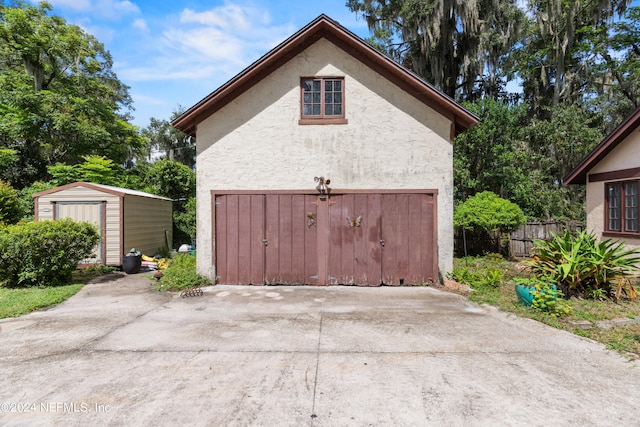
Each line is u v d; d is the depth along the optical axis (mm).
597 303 5613
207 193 7629
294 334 4473
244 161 7629
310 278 7527
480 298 6176
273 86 7664
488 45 18109
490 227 10906
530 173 15500
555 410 2711
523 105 15406
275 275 7559
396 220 7527
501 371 3381
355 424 2551
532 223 12297
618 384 3115
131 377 3312
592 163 9609
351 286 7469
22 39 18453
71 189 9789
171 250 13477
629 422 2557
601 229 9430
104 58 24875
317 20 7434
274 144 7633
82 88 21297
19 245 6867
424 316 5242
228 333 4527
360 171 7582
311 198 7586
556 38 17172
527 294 5410
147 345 4121
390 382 3174
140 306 5902
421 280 7465
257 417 2646
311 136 7625
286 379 3250
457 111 7398
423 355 3779
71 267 7676
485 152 14703
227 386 3129
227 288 7301
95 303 6117
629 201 8602
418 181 7547
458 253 12469
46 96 17938
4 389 3088
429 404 2805
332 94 7734
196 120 7648
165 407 2797
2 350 3973
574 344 4055
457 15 17000
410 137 7566
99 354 3857
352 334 4461
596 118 17969
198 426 2545
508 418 2609
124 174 21141
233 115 7645
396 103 7594
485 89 20969
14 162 18359
